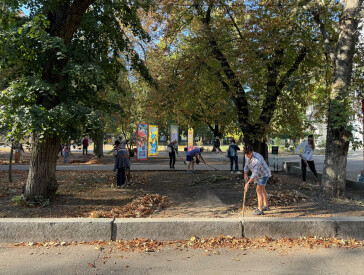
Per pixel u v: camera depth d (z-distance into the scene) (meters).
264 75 9.50
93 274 3.61
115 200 7.42
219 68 9.70
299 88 9.31
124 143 9.79
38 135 6.49
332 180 7.23
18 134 5.75
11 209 6.30
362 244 4.66
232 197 7.75
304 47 9.42
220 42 9.58
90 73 5.96
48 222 4.64
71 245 4.53
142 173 13.25
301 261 4.02
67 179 10.96
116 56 9.45
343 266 3.88
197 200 7.52
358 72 8.16
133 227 4.74
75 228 4.66
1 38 5.97
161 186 9.69
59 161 20.88
